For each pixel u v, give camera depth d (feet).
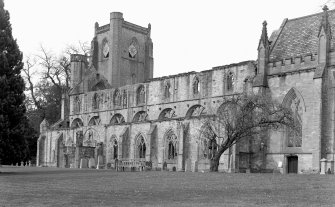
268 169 232.94
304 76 227.20
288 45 249.55
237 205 84.99
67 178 166.50
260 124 208.03
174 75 328.70
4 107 207.00
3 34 214.90
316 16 254.47
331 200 90.74
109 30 444.96
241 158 236.43
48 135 401.08
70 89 428.56
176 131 283.59
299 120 228.22
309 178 143.95
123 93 367.45
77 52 488.02
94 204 89.97
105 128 342.03
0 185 135.23
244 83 263.49
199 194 105.40
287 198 94.63
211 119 245.04
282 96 234.38
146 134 306.55
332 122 214.28
